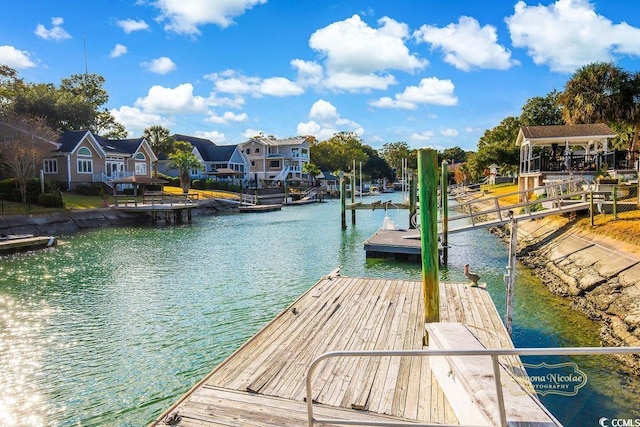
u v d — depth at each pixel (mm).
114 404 6176
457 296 8477
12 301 11164
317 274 14141
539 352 2678
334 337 6324
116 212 29938
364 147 99562
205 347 8148
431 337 5102
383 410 4215
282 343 6105
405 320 7094
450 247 18750
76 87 56906
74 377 6980
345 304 8055
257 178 65875
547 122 49125
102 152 39438
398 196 65562
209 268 15211
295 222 31391
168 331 8984
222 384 4844
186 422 4066
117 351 7988
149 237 23438
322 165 86562
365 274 14062
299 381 4902
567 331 8312
